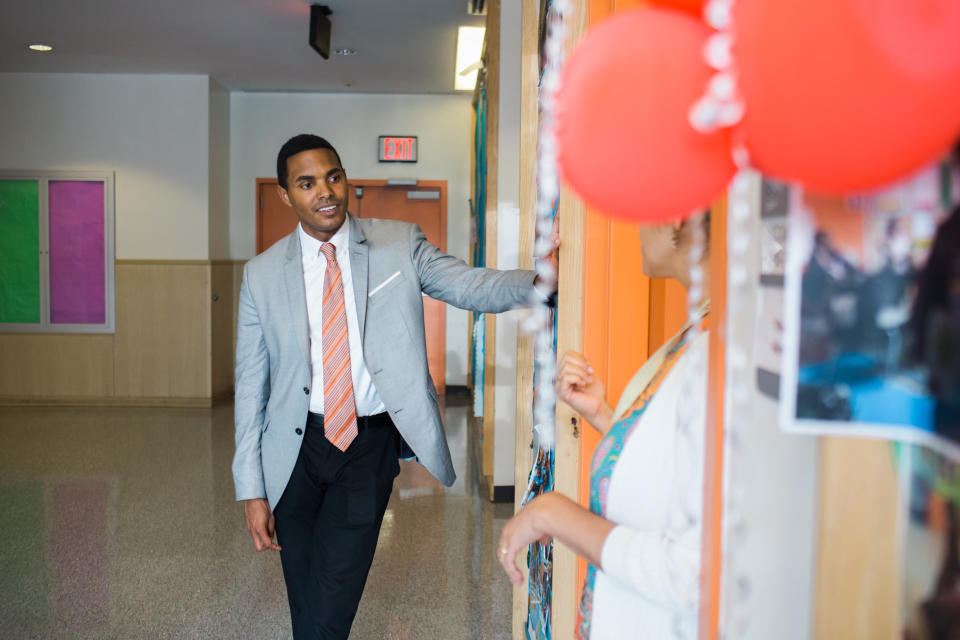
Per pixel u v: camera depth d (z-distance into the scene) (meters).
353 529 1.88
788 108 0.37
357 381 1.90
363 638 2.52
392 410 1.87
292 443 1.88
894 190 0.43
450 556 3.25
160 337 6.70
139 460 4.82
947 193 0.40
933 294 0.42
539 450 1.98
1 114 6.59
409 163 7.34
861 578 0.48
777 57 0.36
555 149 0.50
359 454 1.90
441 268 1.94
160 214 6.68
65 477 4.43
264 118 7.26
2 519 3.69
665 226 0.82
